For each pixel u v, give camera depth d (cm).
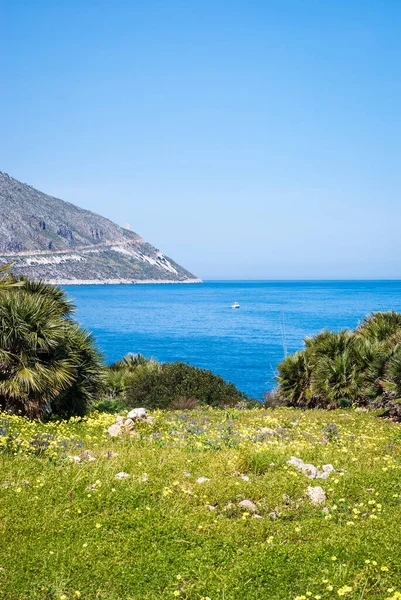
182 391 2173
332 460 1053
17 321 1490
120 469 936
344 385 2077
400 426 1611
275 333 9638
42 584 564
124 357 2878
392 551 632
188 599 553
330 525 717
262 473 956
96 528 683
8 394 1467
